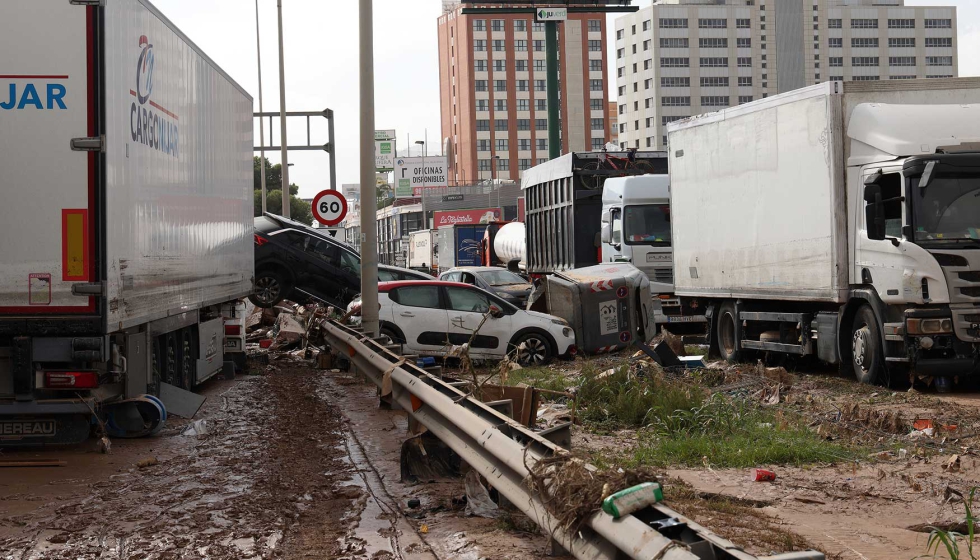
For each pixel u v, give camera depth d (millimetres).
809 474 8258
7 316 9195
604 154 26062
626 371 11984
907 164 13438
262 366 19547
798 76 144750
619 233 23828
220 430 11266
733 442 9320
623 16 168500
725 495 7453
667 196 23734
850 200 14562
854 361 14695
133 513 7184
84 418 9766
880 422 10398
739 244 17531
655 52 160875
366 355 12945
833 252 14766
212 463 9180
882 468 8438
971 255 13352
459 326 18438
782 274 16172
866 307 14406
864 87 14703
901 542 6160
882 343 14070
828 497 7402
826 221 14914
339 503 7457
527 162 158000
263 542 6312
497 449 6152
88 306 9234
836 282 14711
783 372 14531
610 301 18750
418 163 119938
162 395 11625
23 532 6680
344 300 24797
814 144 15125
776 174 16234
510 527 6480
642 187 23781
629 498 4527
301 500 7535
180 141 12273
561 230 27047
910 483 7715
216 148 14773
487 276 29359
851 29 173750
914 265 13375
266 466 8945
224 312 17453
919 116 13984
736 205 17609
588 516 4797
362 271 16328
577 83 140125
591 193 25844
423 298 18531
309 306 23188
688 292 19688
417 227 104875
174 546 6258
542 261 28938
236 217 16766
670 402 10945
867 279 14219
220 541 6352
